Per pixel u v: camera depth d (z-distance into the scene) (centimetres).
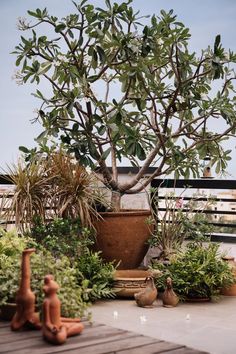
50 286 250
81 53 514
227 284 465
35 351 228
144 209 557
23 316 265
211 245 481
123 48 492
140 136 504
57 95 530
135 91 561
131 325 365
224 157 560
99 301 447
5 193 472
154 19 500
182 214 511
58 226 457
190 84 517
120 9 489
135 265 507
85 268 442
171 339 329
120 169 593
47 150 503
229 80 525
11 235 402
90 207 483
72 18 498
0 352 227
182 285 445
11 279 303
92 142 496
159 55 528
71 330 251
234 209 539
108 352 227
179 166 563
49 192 483
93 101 496
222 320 383
